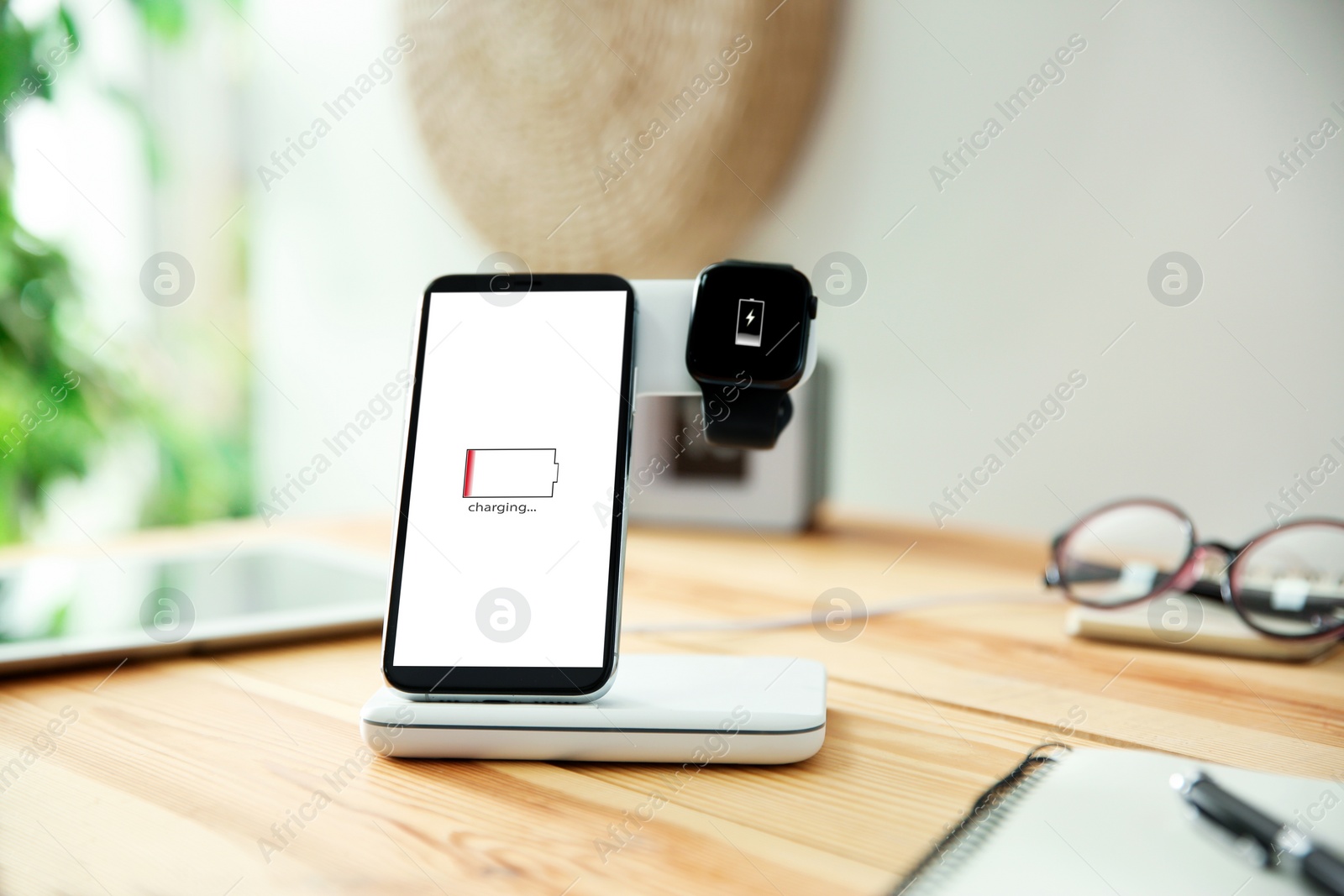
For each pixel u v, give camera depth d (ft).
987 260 3.14
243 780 1.22
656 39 3.71
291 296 5.58
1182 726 1.45
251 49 5.63
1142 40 2.79
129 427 5.19
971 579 2.52
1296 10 2.52
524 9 4.11
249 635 1.81
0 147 4.71
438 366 1.52
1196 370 2.77
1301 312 2.58
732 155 3.58
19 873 0.97
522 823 1.10
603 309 1.52
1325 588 1.83
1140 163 2.82
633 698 1.33
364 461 5.25
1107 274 2.91
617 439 1.45
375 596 2.11
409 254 4.91
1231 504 2.72
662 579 2.52
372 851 1.03
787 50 3.42
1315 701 1.59
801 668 1.52
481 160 4.35
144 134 5.36
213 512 5.65
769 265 1.51
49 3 4.79
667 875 0.98
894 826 1.09
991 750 1.34
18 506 4.69
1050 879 0.91
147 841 1.05
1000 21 3.05
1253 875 0.91
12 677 1.64
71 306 4.91
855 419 3.50
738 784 1.21
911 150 3.26
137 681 1.64
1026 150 3.04
